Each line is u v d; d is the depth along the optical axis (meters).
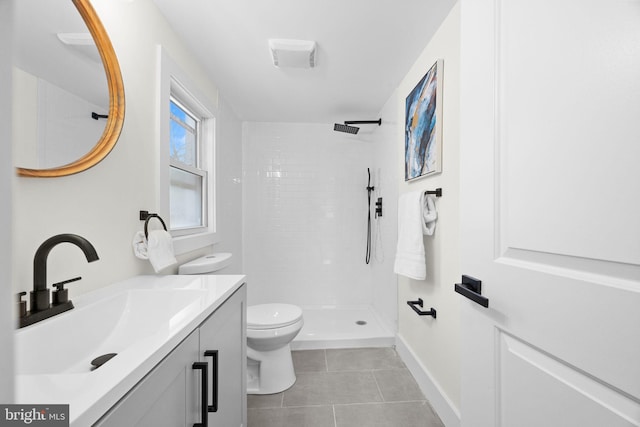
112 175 1.02
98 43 0.93
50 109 0.76
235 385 1.06
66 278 0.83
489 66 0.69
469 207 0.76
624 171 0.42
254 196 3.04
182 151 1.79
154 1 1.28
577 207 0.49
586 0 0.47
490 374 0.69
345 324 2.60
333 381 1.77
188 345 0.68
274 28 1.49
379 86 2.19
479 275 0.72
